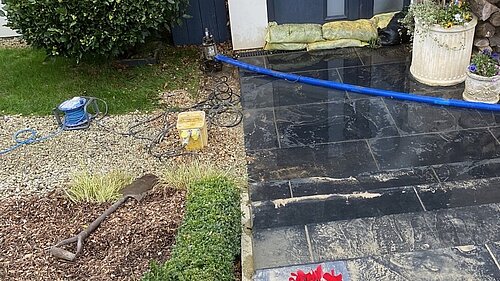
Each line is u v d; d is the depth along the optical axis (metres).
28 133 4.52
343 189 3.63
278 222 3.29
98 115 4.70
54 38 4.73
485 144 4.04
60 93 5.07
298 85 5.05
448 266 2.80
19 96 5.05
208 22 5.95
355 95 4.83
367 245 3.02
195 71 5.43
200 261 2.63
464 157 3.91
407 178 3.71
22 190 3.77
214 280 2.55
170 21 5.26
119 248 3.09
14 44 6.13
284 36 5.61
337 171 3.86
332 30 5.61
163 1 4.86
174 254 2.74
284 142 4.24
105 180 3.71
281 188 3.71
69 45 4.83
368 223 3.17
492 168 3.76
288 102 4.79
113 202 3.53
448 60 4.65
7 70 5.49
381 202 3.42
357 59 5.42
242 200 3.52
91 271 2.93
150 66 5.50
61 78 5.31
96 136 4.44
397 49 5.53
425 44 4.68
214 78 5.29
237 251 2.98
